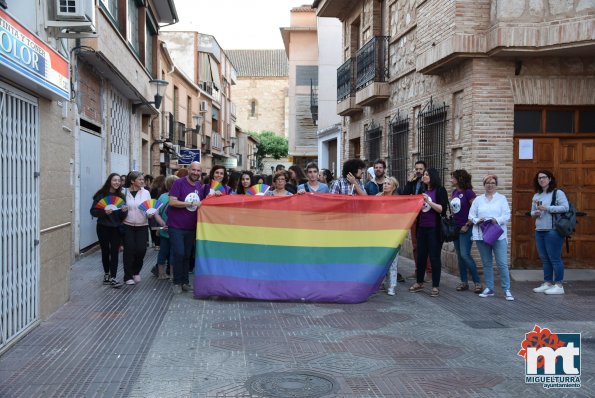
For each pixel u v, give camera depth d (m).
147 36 21.67
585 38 9.77
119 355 6.15
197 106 38.66
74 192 13.01
